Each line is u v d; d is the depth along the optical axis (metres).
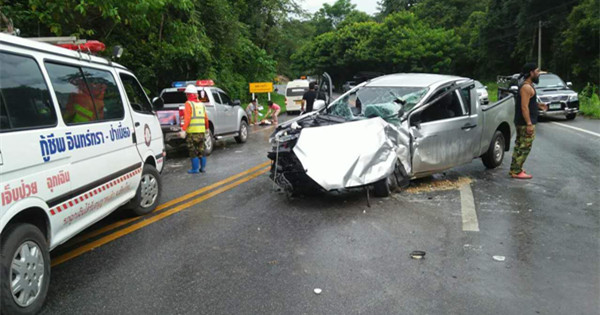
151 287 4.05
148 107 6.68
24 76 3.75
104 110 5.15
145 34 17.72
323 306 3.65
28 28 11.52
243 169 9.63
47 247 3.79
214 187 7.98
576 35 30.72
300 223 5.79
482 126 8.23
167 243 5.18
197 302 3.76
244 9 33.75
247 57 32.69
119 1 10.38
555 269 4.27
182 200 7.10
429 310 3.56
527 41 40.31
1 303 3.20
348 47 60.41
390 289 3.93
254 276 4.24
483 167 9.02
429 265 4.41
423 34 54.03
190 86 9.42
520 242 4.97
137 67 17.53
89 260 4.71
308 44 71.75
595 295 3.76
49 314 3.59
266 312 3.57
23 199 3.52
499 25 46.06
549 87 17.83
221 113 12.88
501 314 3.49
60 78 4.31
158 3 11.07
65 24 11.36
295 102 27.84
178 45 17.97
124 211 6.25
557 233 5.22
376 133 6.66
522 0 39.03
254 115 21.50
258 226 5.72
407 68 54.69
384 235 5.28
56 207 3.96
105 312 3.62
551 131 14.23
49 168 3.88
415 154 7.04
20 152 3.50
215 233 5.49
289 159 6.71
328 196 7.02
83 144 4.48
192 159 9.38
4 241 3.29
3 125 3.41
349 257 4.65
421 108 7.06
